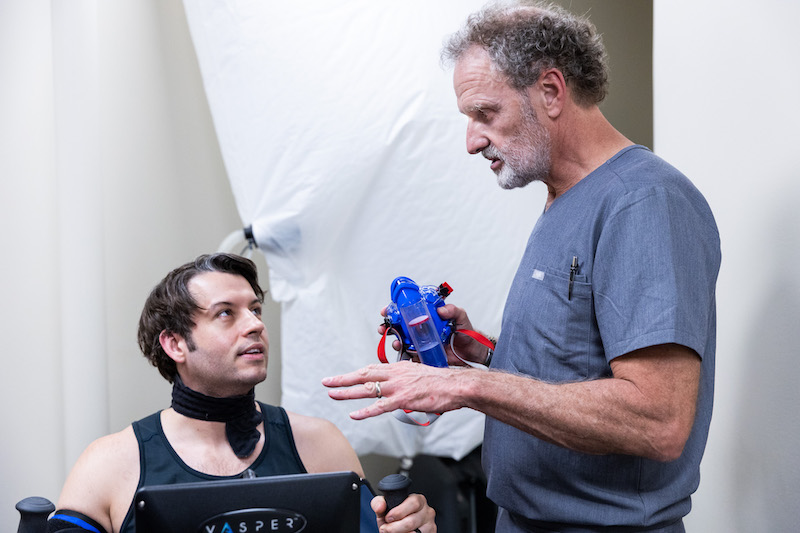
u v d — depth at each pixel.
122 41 2.50
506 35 1.24
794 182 1.43
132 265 2.51
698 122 1.72
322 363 2.11
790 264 1.45
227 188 2.65
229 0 2.08
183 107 2.58
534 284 1.28
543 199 2.19
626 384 1.11
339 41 2.05
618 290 1.15
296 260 2.09
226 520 0.91
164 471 1.35
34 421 2.39
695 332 1.11
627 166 1.23
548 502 1.25
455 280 2.14
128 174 2.51
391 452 2.18
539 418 1.11
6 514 2.39
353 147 2.04
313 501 0.94
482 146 1.29
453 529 2.34
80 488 1.33
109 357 2.48
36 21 2.37
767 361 1.52
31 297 2.39
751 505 1.57
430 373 1.12
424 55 2.08
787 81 1.46
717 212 1.67
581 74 1.24
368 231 2.11
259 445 1.43
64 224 2.24
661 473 1.22
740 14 1.58
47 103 2.39
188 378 1.42
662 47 1.85
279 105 2.04
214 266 1.43
